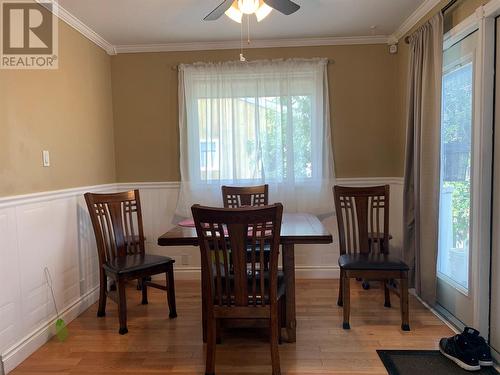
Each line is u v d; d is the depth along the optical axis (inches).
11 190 89.6
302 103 143.7
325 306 119.0
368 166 146.6
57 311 106.6
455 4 99.5
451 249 109.1
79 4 107.7
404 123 135.9
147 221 151.9
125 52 147.8
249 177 145.2
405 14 120.9
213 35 136.6
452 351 84.8
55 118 108.7
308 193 144.5
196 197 146.9
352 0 109.8
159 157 150.4
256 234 82.3
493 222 89.4
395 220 144.5
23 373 85.0
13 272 89.0
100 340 99.7
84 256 123.1
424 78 109.0
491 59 87.5
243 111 144.5
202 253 79.0
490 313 91.0
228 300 78.6
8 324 86.7
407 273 100.2
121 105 149.9
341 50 144.6
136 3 108.0
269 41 143.6
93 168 132.6
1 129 86.7
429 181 108.7
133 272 104.7
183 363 87.4
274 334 78.7
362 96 145.2
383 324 104.7
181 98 146.0
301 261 149.4
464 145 101.5
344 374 81.0
